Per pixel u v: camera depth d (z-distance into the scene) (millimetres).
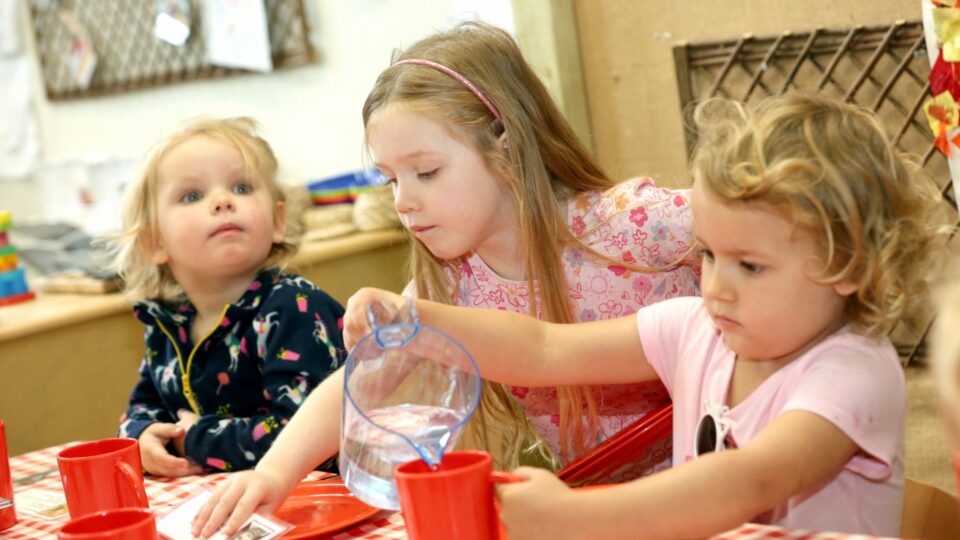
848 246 833
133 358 2338
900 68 1749
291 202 1718
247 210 1512
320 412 1040
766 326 863
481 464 741
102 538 756
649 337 1104
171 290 1584
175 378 1515
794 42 1882
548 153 1330
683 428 1062
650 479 781
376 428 829
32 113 3746
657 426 1135
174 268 1551
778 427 818
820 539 773
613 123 2189
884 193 852
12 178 3857
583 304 1364
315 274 2383
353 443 849
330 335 1448
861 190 836
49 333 2191
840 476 908
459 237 1247
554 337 1109
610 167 2205
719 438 974
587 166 1391
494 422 1511
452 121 1219
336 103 2793
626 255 1334
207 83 3107
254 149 1570
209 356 1494
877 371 858
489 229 1302
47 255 3076
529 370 1094
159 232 1543
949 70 1505
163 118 3271
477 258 1386
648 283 1349
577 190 1374
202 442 1331
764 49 1919
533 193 1282
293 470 1002
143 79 3238
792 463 790
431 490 725
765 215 827
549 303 1316
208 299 1542
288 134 2934
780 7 1901
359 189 2590
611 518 754
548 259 1307
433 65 1250
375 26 2646
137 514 803
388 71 1286
